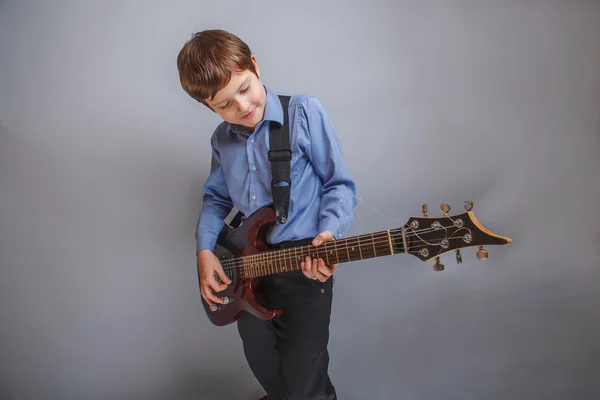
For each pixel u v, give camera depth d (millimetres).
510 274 1975
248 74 1493
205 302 1863
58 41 2346
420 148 2062
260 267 1611
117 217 2352
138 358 2373
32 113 2361
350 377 2209
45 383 2393
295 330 1638
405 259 2105
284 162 1594
